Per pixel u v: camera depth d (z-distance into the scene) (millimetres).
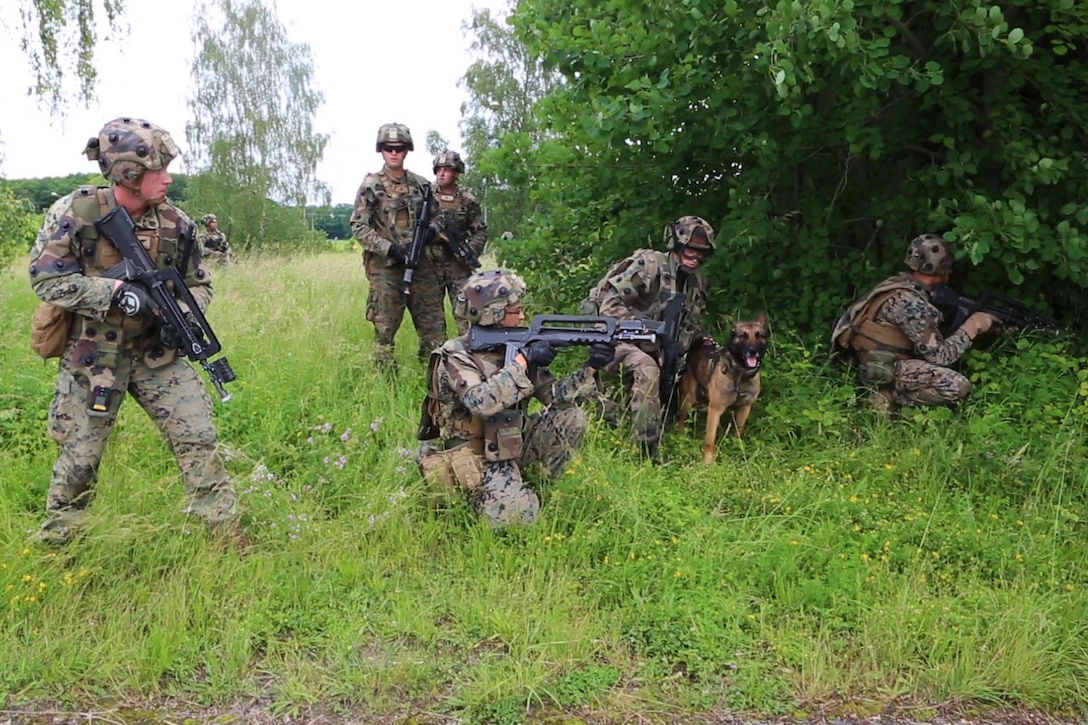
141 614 3234
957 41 5102
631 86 5398
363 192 6312
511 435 4000
